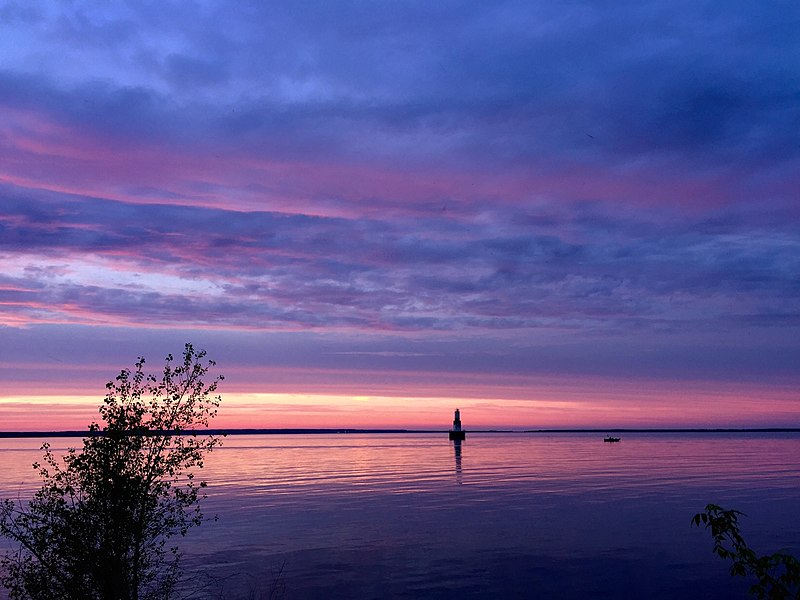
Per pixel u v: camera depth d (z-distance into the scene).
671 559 30.58
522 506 50.12
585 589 25.56
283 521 43.22
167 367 14.55
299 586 25.91
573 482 71.75
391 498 57.12
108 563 13.66
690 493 58.94
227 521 43.34
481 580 26.92
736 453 150.12
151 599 15.21
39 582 13.65
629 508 48.44
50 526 13.70
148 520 14.19
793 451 162.00
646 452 156.38
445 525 41.03
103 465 13.85
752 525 39.91
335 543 34.97
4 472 86.50
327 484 72.75
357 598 24.31
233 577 27.27
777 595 8.43
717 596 24.58
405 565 29.61
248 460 129.75
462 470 93.94
